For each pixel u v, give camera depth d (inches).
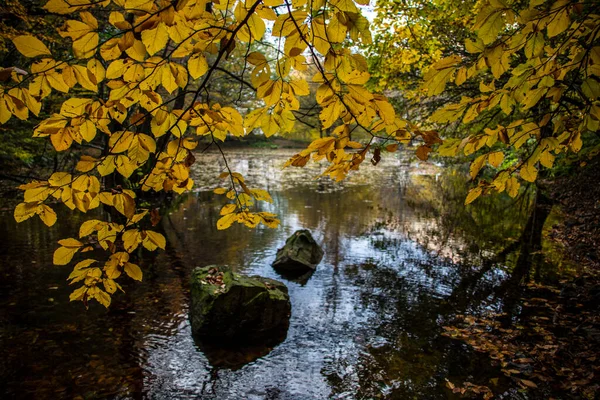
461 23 275.4
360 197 629.0
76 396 144.6
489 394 149.9
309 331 201.6
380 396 150.9
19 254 290.4
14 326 191.0
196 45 41.4
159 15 36.1
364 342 190.7
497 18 44.9
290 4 38.6
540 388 151.9
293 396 150.9
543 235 391.2
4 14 200.7
